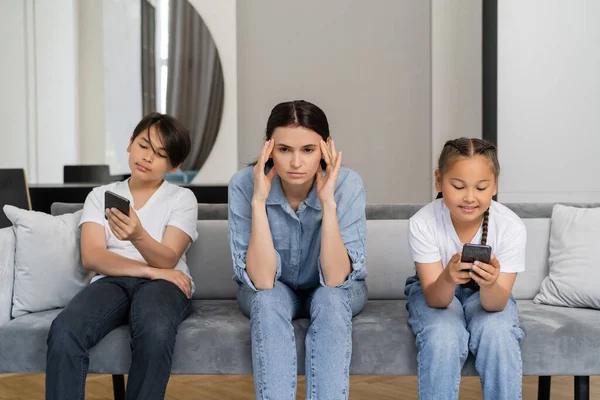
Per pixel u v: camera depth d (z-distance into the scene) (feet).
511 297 6.37
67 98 19.57
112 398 8.17
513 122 13.44
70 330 5.76
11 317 6.88
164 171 7.16
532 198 13.42
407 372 6.05
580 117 13.20
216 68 18.44
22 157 19.77
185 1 18.57
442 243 6.34
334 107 18.28
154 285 6.40
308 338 5.74
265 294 5.86
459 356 5.68
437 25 17.02
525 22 13.35
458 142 6.07
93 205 7.10
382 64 18.04
